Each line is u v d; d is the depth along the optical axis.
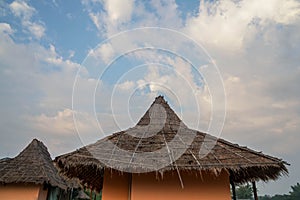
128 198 5.70
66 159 5.55
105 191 5.92
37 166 12.94
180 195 5.52
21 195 11.80
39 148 14.77
